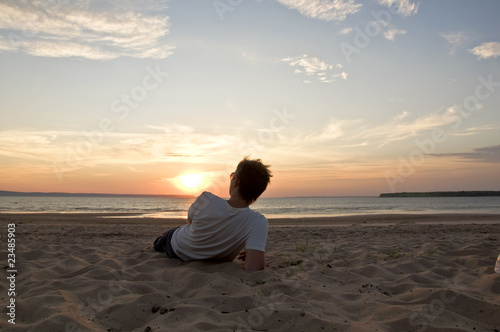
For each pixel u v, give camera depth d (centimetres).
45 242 565
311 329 194
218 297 240
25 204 4962
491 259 384
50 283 279
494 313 216
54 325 191
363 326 194
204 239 335
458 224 1120
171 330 188
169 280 300
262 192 330
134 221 1326
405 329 196
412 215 1970
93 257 410
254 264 317
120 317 212
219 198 331
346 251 468
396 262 379
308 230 880
